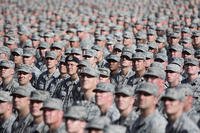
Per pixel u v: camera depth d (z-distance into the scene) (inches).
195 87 1595.7
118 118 1231.5
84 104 1395.2
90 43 2285.9
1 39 2775.6
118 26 2942.9
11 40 2484.0
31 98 1250.6
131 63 1754.4
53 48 2087.8
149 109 1135.0
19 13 4099.4
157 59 1802.4
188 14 3444.9
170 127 1099.3
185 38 2309.3
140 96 1135.6
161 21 3164.4
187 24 3139.8
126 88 1194.6
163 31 2817.4
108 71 1525.6
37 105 1246.9
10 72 1688.0
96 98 1251.8
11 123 1364.4
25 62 1958.7
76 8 4274.1
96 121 1032.8
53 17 3745.1
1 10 4296.3
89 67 1422.2
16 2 4635.8
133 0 4569.4
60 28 2979.8
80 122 1082.7
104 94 1243.8
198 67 1686.8
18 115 1338.6
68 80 1658.5
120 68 1785.2
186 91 1210.6
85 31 2851.9
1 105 1364.4
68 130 1085.1
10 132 1353.3
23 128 1304.1
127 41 2391.7
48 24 3444.9
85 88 1414.9
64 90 1646.2
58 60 2036.2
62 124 1167.0
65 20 3479.3
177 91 1095.6
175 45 2023.9
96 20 3395.7
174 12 3801.7
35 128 1259.2
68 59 1649.9
